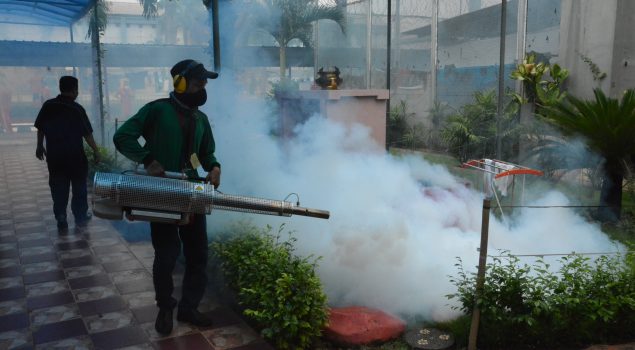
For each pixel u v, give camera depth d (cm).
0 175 1061
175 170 339
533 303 319
